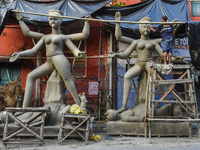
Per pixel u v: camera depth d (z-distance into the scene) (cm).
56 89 673
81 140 551
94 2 831
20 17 676
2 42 958
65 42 674
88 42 958
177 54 908
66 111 598
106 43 948
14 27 932
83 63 945
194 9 1004
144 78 717
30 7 823
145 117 575
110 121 655
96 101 916
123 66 923
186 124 621
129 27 830
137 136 622
